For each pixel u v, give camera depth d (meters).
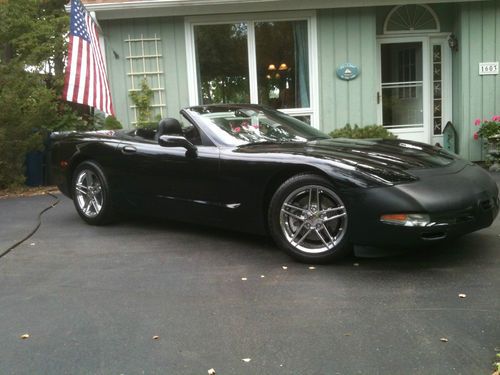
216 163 4.58
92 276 4.18
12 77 8.70
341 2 9.04
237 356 2.79
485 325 3.00
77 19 7.79
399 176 3.86
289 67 9.43
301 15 9.22
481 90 9.45
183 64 9.34
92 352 2.90
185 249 4.80
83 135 5.95
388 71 9.95
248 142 4.73
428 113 10.05
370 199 3.78
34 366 2.77
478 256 4.20
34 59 10.80
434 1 9.12
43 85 9.97
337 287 3.68
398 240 3.75
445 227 3.75
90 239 5.32
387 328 3.02
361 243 3.89
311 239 4.21
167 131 5.06
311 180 4.06
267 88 9.48
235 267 4.23
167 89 9.41
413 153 4.37
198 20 9.21
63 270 4.36
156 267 4.33
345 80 9.37
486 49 9.36
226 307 3.43
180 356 2.82
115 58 9.34
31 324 3.30
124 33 9.30
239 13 9.20
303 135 5.05
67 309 3.52
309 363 2.68
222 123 4.96
